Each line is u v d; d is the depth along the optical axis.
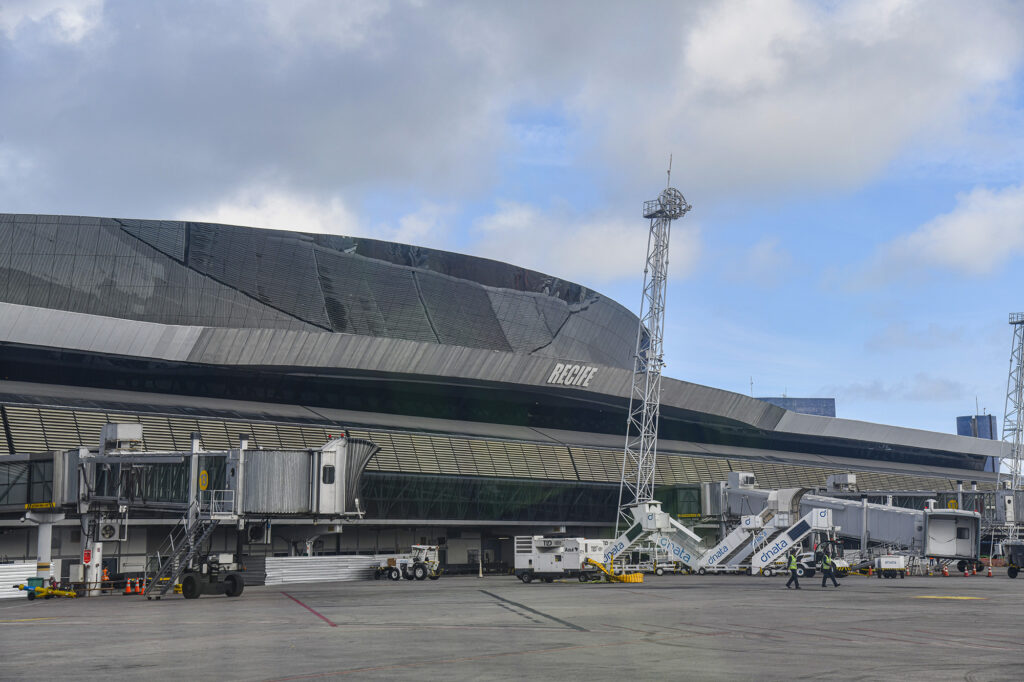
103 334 77.38
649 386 103.56
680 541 78.00
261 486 49.38
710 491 95.50
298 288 90.56
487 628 28.05
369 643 23.88
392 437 89.00
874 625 28.36
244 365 84.38
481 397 106.44
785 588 53.19
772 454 130.00
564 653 21.50
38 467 54.34
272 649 22.62
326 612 35.28
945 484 145.25
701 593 47.94
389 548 88.19
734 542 75.06
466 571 93.06
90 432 71.75
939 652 21.41
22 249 81.56
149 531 71.31
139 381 86.25
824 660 20.00
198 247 87.00
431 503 88.12
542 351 107.31
